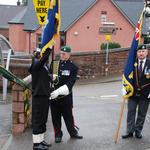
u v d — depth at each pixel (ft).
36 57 12.49
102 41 93.20
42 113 12.55
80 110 22.20
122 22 92.94
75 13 93.86
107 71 55.11
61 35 92.79
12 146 13.57
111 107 23.57
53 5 12.19
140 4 104.53
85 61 53.16
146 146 13.51
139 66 13.82
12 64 34.04
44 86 12.43
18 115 15.37
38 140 12.72
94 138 14.82
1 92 33.73
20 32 114.62
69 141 14.32
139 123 14.49
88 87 43.16
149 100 14.06
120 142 14.12
